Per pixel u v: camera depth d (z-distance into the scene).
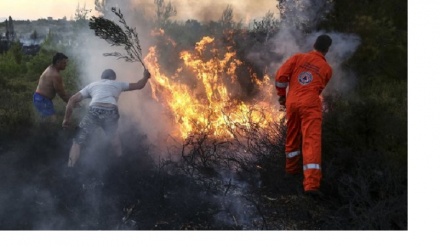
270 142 5.94
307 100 5.17
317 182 4.96
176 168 5.85
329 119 5.79
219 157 5.97
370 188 4.97
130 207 4.96
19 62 14.80
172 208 4.95
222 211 4.93
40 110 7.68
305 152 5.04
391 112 6.17
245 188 5.51
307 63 5.36
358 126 5.55
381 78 8.49
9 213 4.80
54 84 7.64
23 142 6.57
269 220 4.79
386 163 5.10
